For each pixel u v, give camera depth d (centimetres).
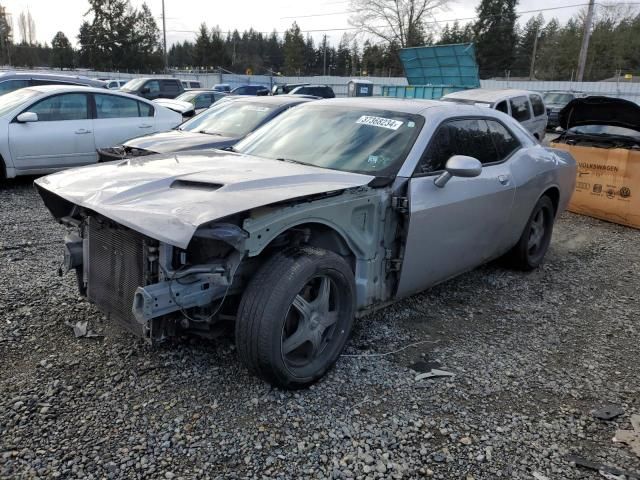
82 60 7369
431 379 334
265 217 278
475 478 252
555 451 273
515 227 491
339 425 283
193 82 3441
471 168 353
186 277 272
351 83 2723
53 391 298
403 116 403
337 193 317
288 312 291
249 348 287
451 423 291
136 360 333
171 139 717
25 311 392
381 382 327
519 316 440
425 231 370
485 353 372
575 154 839
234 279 302
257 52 10006
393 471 253
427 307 446
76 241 336
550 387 333
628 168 772
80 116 891
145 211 266
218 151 425
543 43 7444
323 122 423
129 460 250
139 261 283
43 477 237
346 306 329
